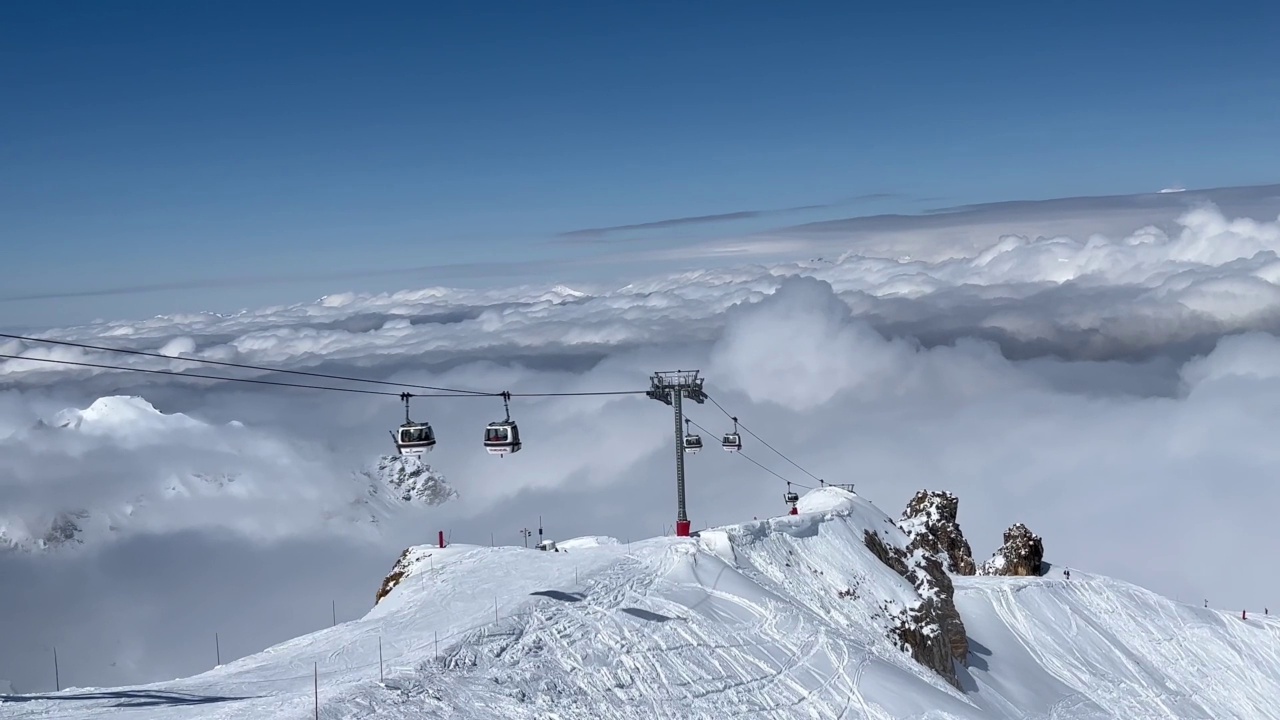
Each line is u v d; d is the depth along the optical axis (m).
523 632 50.41
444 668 44.16
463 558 68.06
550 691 44.47
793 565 72.19
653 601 58.47
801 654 57.44
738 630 57.94
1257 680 107.62
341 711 37.34
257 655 51.59
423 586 62.75
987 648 90.75
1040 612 104.06
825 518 80.56
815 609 67.00
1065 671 93.00
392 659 46.91
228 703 38.12
